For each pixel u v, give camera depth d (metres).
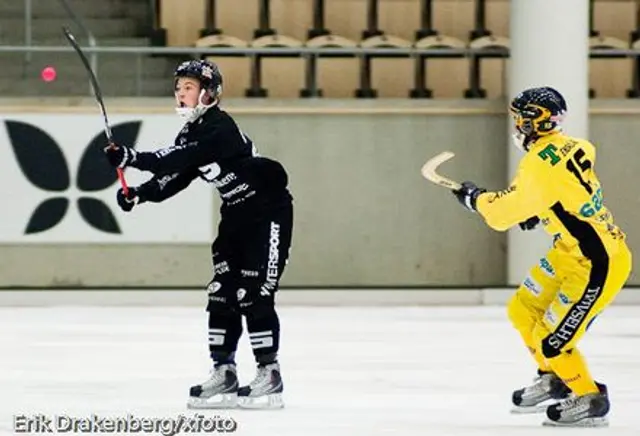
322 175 36.06
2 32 38.81
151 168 16.88
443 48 40.19
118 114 34.97
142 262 35.34
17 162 34.94
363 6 43.09
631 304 36.00
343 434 15.60
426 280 36.28
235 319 17.66
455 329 28.73
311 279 36.06
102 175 35.06
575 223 15.57
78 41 38.69
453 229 36.25
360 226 36.09
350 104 36.03
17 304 34.81
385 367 22.38
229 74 40.03
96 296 34.94
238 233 17.33
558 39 35.16
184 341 26.25
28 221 35.00
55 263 35.19
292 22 43.03
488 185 36.44
